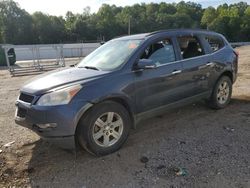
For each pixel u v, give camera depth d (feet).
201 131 16.56
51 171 12.80
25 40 284.61
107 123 13.93
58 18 332.39
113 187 11.34
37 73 57.62
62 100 12.75
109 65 15.34
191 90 17.87
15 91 34.50
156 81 15.66
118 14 352.69
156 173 12.17
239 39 294.66
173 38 17.30
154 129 17.16
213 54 19.44
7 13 280.72
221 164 12.56
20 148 15.31
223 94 20.62
